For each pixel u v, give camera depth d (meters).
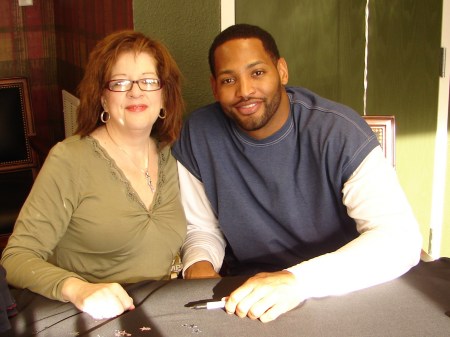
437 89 2.83
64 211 1.64
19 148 2.91
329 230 1.77
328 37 2.66
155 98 1.70
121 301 1.34
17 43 3.33
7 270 1.52
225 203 1.83
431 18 2.77
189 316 1.30
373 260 1.45
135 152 1.74
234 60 1.68
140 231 1.69
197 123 1.85
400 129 2.95
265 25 2.43
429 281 1.43
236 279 1.47
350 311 1.31
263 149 1.74
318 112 1.72
